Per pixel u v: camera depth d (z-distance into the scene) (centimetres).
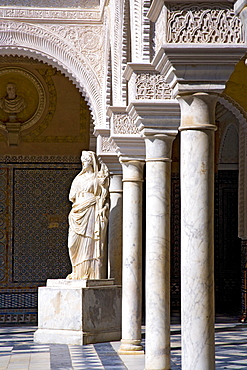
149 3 659
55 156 1507
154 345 646
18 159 1497
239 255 1535
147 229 668
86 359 821
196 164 478
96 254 1023
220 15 461
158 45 487
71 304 981
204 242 477
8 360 816
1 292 1467
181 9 461
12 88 1468
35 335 1005
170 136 667
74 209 1024
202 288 475
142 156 881
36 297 1479
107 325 1014
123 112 901
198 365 469
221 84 473
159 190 665
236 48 459
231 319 1303
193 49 458
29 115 1495
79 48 1130
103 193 1030
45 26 1127
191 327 474
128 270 870
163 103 652
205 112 477
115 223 1113
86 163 1041
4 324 1419
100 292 1006
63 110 1503
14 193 1492
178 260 1532
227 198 1535
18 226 1488
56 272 1491
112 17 962
